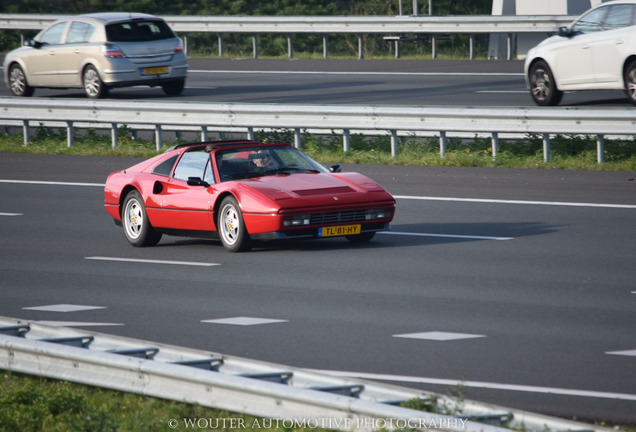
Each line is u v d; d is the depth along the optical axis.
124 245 44.81
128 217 45.16
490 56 111.50
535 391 22.39
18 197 58.19
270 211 39.22
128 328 29.47
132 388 22.14
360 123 65.62
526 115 59.72
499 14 110.81
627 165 58.34
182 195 42.75
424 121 63.69
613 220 45.16
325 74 100.38
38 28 124.69
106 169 67.12
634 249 39.06
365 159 65.56
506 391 22.47
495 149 62.50
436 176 59.31
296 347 26.77
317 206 39.50
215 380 20.69
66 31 87.88
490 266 36.88
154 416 21.06
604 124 57.62
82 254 42.56
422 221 47.16
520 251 39.47
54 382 24.05
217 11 150.25
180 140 75.75
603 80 64.94
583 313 29.67
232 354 26.30
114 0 155.00
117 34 85.12
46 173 66.44
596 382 22.94
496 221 46.25
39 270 39.12
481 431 16.98
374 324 29.02
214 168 42.56
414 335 27.66
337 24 112.44
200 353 22.89
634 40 62.47
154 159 45.75
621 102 71.12
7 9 153.00
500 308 30.56
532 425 18.11
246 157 43.25
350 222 40.38
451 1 147.50
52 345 23.59
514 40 116.56
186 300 33.03
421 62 107.56
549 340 26.77
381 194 41.16
